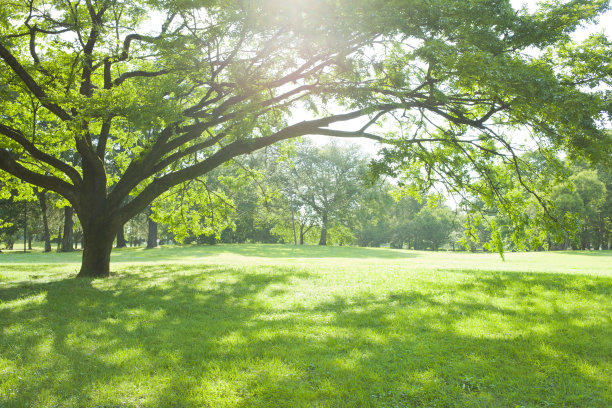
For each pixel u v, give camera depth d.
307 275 14.40
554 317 8.27
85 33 13.04
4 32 13.39
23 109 16.09
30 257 29.84
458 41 9.66
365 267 17.08
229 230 66.94
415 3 8.42
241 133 12.15
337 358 5.96
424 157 12.30
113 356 6.09
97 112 10.39
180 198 19.70
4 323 8.12
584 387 5.02
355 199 53.62
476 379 5.26
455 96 11.65
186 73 11.45
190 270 16.55
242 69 11.45
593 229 59.56
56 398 4.70
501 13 9.48
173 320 8.52
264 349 6.39
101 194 14.33
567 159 10.07
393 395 4.84
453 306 9.32
